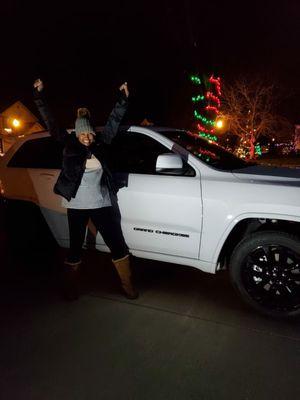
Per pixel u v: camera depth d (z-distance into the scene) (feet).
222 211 10.72
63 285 13.10
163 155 10.82
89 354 9.04
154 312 10.96
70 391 7.80
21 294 12.44
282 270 10.38
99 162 10.84
